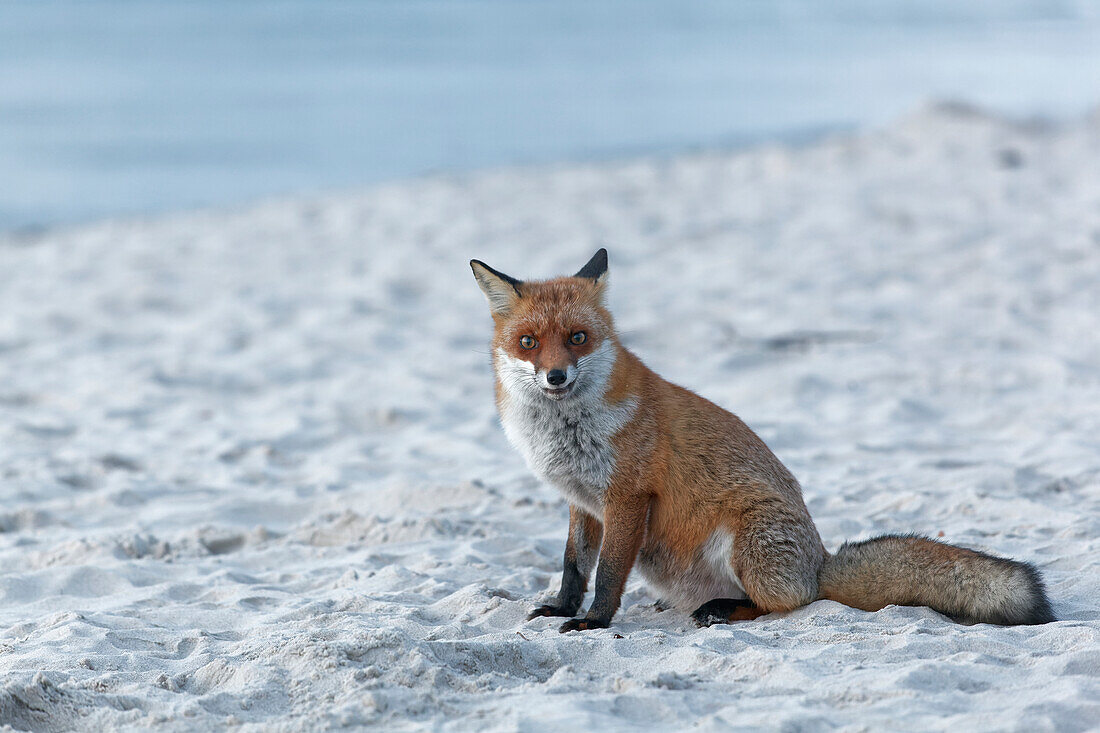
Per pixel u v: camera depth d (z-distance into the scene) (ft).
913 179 95.04
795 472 33.55
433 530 28.30
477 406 46.65
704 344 54.70
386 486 33.73
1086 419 37.99
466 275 75.66
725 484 20.33
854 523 27.22
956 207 81.82
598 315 21.12
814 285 64.59
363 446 40.81
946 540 24.94
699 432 20.61
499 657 17.47
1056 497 28.94
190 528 30.04
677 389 21.39
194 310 70.44
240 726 14.71
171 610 22.11
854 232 77.61
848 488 30.99
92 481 36.11
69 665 17.87
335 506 32.27
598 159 145.07
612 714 14.48
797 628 18.81
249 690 15.88
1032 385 43.60
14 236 104.17
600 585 20.54
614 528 20.61
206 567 26.35
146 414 47.24
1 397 50.80
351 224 97.04
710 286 66.95
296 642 17.39
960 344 50.44
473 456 38.45
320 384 51.67
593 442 20.45
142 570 25.84
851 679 15.39
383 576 24.16
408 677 16.06
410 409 45.75
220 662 17.19
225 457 39.65
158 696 16.10
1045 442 34.88
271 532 29.68
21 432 43.39
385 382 51.11
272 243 91.45
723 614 20.35
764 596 19.94
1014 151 102.42
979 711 14.11
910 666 15.56
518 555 26.22
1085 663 15.67
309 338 60.70
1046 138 110.63
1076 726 13.50
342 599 22.24
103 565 25.81
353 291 72.49
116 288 76.84
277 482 36.22
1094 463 32.12
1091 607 19.92
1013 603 18.71
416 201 105.81
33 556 27.45
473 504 31.24
